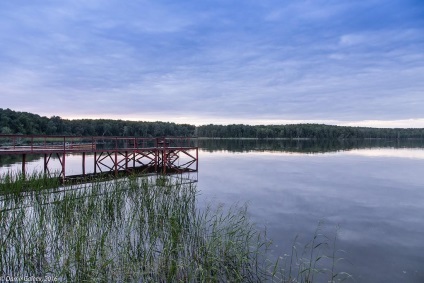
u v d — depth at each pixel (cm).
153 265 676
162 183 1342
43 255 725
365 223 1153
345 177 2366
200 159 3969
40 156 4494
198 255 732
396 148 7169
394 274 732
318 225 1112
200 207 1317
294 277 690
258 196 1611
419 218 1230
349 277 708
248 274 692
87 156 4459
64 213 947
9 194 1214
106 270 652
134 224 920
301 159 3962
